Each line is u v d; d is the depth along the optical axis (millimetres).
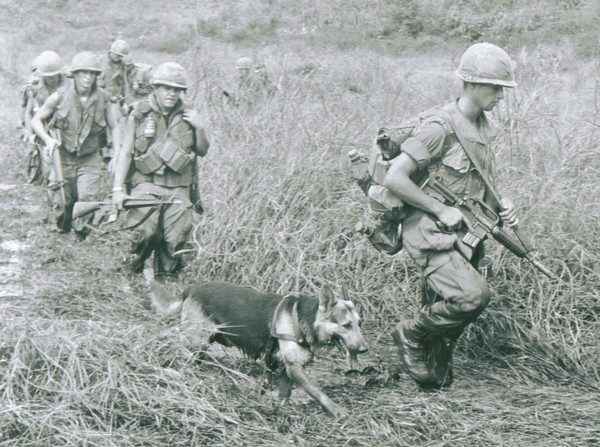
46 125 9312
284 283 7035
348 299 5566
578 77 10336
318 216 7746
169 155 7508
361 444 5031
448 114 5555
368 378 5918
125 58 13383
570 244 6879
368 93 10148
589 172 7754
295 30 28750
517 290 6699
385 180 5512
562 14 22922
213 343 6434
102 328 5996
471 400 5641
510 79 5500
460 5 25953
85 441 4758
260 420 5254
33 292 7457
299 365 5414
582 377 6105
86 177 9430
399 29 26422
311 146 8445
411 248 5621
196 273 7719
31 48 30625
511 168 7605
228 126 9594
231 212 7867
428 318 5645
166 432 4988
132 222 7582
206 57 12719
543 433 5176
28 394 5102
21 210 10672
